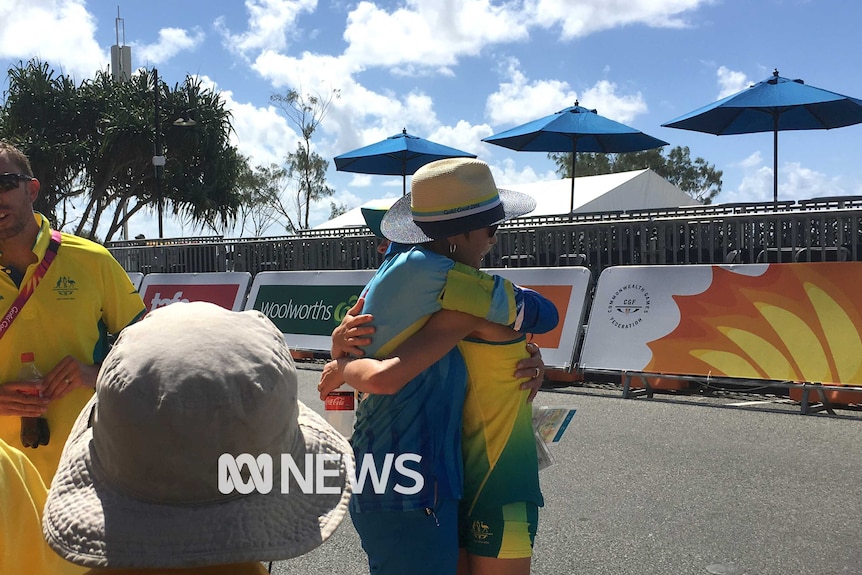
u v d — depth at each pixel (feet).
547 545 11.98
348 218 61.72
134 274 41.52
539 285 26.21
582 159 157.48
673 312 23.11
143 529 3.51
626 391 23.29
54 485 3.96
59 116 96.07
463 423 6.79
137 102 97.14
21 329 8.13
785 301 21.30
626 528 12.59
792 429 18.81
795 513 13.05
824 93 34.73
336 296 31.99
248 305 35.04
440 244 6.91
